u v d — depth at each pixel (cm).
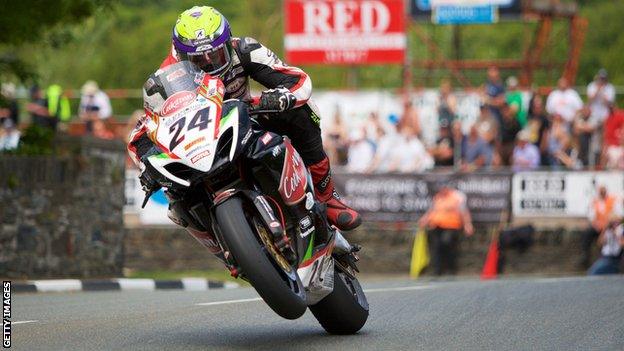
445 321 2669
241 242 2081
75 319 2733
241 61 2305
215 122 2103
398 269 6725
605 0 15662
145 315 2814
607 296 3234
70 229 5184
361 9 8106
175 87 2170
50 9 4903
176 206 2241
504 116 7094
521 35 13875
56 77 12938
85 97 7488
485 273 6619
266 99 2233
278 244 2134
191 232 2302
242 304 3094
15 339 2362
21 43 5056
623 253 6475
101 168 5431
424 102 7438
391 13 8106
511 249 6656
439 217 6656
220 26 2222
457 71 8875
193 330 2525
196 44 2203
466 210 6725
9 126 7056
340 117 7438
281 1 13750
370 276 6681
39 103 7175
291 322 2694
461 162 7069
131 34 13275
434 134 7419
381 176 6856
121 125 7544
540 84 9844
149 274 6197
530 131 6969
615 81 13225
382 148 7106
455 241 6675
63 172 5138
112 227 5547
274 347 2262
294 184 2233
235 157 2097
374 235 6762
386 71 12812
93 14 5281
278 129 2386
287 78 2314
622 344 2292
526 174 6725
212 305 3069
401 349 2227
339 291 2430
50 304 3269
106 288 4694
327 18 8125
